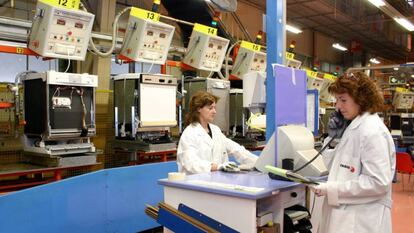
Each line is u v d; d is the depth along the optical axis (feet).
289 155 6.94
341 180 6.00
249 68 20.63
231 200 6.07
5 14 18.83
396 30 47.70
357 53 47.83
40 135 12.46
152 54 15.78
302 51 41.11
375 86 5.98
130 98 15.06
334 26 40.63
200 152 8.97
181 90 17.28
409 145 29.43
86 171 14.64
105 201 10.89
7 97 13.26
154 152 14.75
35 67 18.97
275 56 9.09
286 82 7.72
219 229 6.16
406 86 34.76
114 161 16.46
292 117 7.90
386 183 5.53
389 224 5.91
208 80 17.87
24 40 13.91
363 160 5.74
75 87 12.81
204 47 17.89
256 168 7.74
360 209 5.82
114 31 15.46
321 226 6.42
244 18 33.53
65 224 9.63
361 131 5.82
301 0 31.40
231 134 19.88
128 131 15.26
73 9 12.85
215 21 20.30
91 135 13.25
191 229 6.34
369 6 39.22
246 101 9.05
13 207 8.29
